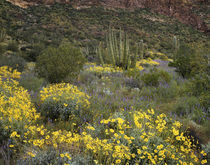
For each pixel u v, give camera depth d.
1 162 2.13
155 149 2.46
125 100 5.35
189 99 5.19
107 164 2.20
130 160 2.34
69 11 75.94
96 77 9.20
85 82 8.11
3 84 4.67
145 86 7.67
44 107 4.04
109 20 72.00
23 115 2.89
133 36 55.00
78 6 81.69
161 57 29.11
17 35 36.97
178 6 87.94
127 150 2.23
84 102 4.46
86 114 3.96
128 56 13.00
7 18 53.16
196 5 87.69
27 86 6.11
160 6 90.31
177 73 10.10
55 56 7.44
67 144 2.49
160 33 63.06
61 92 4.31
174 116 4.36
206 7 86.06
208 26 72.88
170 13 87.44
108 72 10.42
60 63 7.30
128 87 7.57
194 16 81.06
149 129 3.17
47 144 2.59
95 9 80.56
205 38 60.97
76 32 55.62
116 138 2.49
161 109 5.04
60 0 81.00
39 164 2.07
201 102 4.74
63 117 3.73
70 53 7.91
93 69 10.82
